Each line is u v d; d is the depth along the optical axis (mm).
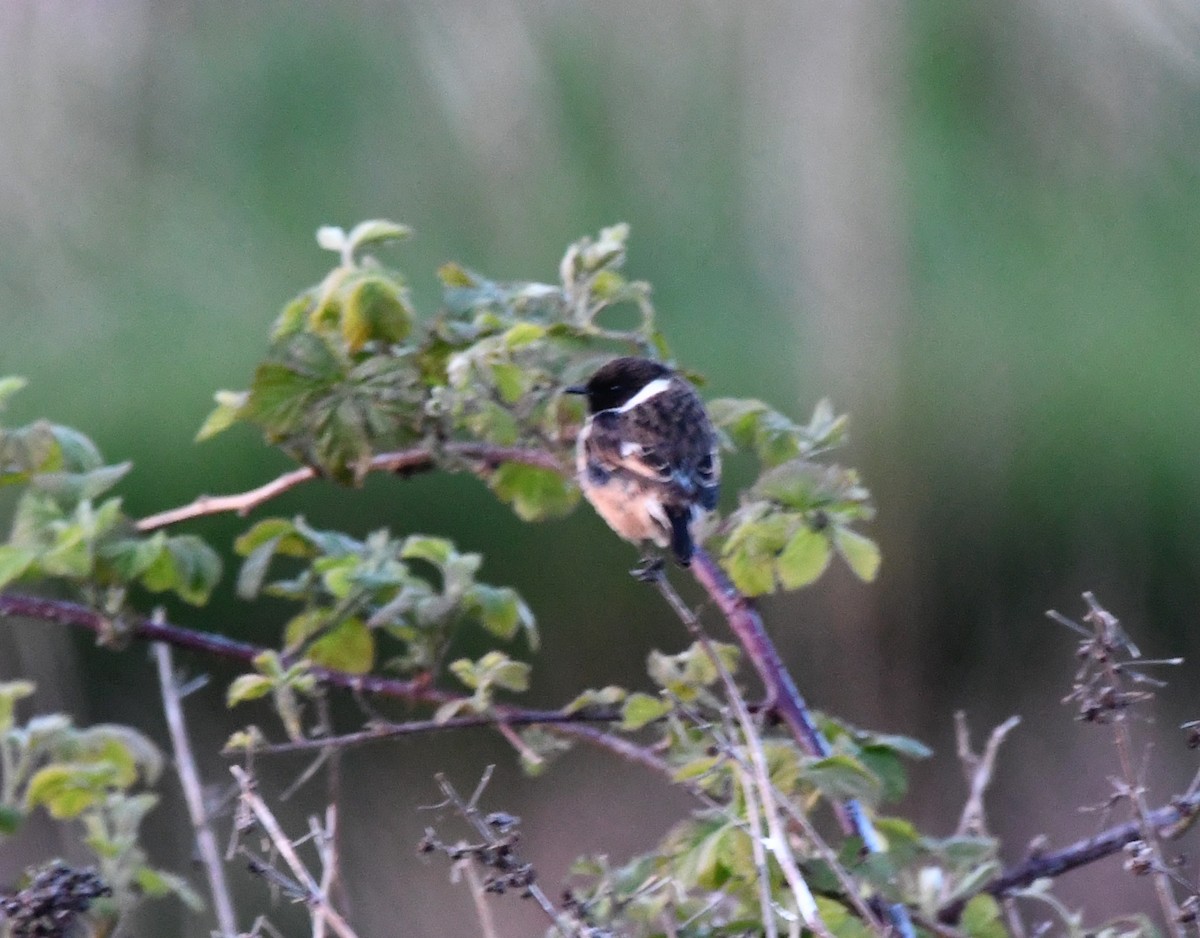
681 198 15773
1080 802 11344
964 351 14703
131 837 5801
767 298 15273
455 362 5543
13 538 5719
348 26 16484
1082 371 14547
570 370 6293
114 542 5742
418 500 13359
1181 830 5039
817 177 15516
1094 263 15352
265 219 15992
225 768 11023
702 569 5906
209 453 13742
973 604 13383
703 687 5438
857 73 15812
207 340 15016
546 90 16141
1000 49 15945
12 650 10055
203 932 9188
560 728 5773
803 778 4742
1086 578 13469
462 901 9641
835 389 14578
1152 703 11859
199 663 11977
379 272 5754
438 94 16328
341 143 16281
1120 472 13852
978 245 15469
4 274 15352
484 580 13180
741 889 4812
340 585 5793
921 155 15672
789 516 5285
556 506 6645
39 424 5793
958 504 13805
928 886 5219
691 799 11359
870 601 13133
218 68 16391
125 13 16234
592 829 11375
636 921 4973
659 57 16094
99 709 11328
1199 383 14336
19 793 7234
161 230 15836
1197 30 15727
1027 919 9383
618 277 6234
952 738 12469
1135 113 15906
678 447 6488
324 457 5875
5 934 4953
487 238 16031
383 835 10555
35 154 15719
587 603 13125
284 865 9625
